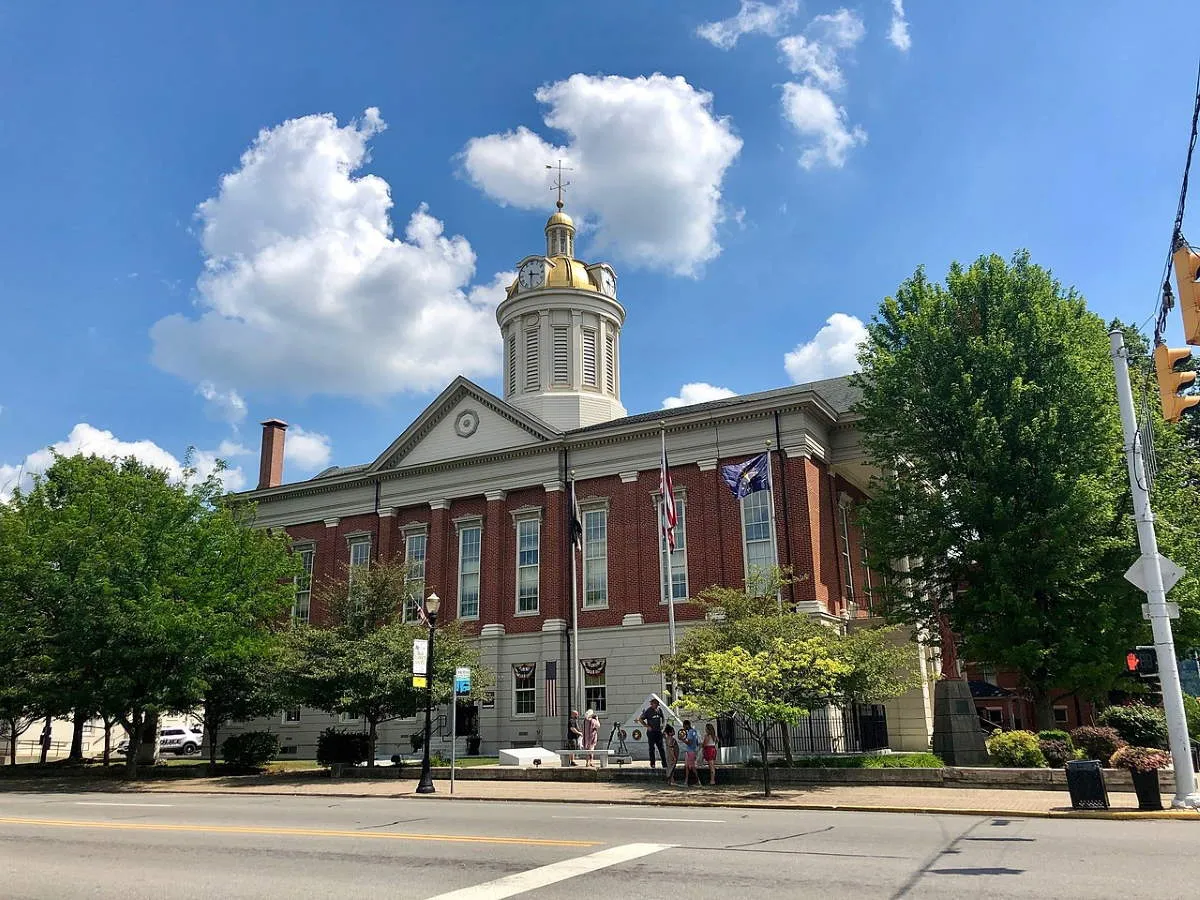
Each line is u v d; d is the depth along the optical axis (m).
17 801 23.20
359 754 31.94
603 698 37.12
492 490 42.12
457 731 39.50
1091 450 27.58
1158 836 13.30
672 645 31.17
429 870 10.71
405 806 20.41
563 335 47.97
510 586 40.78
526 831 14.44
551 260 49.66
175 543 34.25
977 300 30.45
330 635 31.42
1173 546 26.45
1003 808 17.78
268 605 36.06
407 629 31.77
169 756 53.03
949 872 10.20
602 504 39.53
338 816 17.62
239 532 36.81
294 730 44.25
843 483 39.50
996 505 27.00
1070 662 26.33
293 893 9.45
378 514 45.38
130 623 31.31
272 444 53.50
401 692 29.83
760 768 24.42
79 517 33.97
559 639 38.34
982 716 47.84
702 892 9.12
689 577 36.62
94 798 24.45
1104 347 30.12
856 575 38.81
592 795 22.27
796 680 22.77
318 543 47.06
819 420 37.34
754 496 36.25
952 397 28.81
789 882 9.63
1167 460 28.36
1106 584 26.88
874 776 23.27
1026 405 28.00
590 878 9.95
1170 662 17.12
